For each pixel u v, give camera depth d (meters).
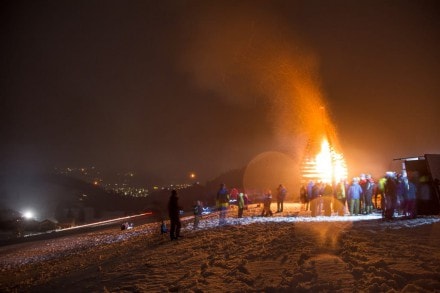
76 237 30.31
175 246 13.84
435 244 10.11
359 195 21.39
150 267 10.20
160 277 8.89
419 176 18.38
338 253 9.69
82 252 18.16
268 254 10.14
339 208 22.02
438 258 8.21
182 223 24.75
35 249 25.05
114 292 7.95
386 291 6.31
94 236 28.28
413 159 20.08
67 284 9.69
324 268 8.02
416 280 6.64
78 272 11.47
